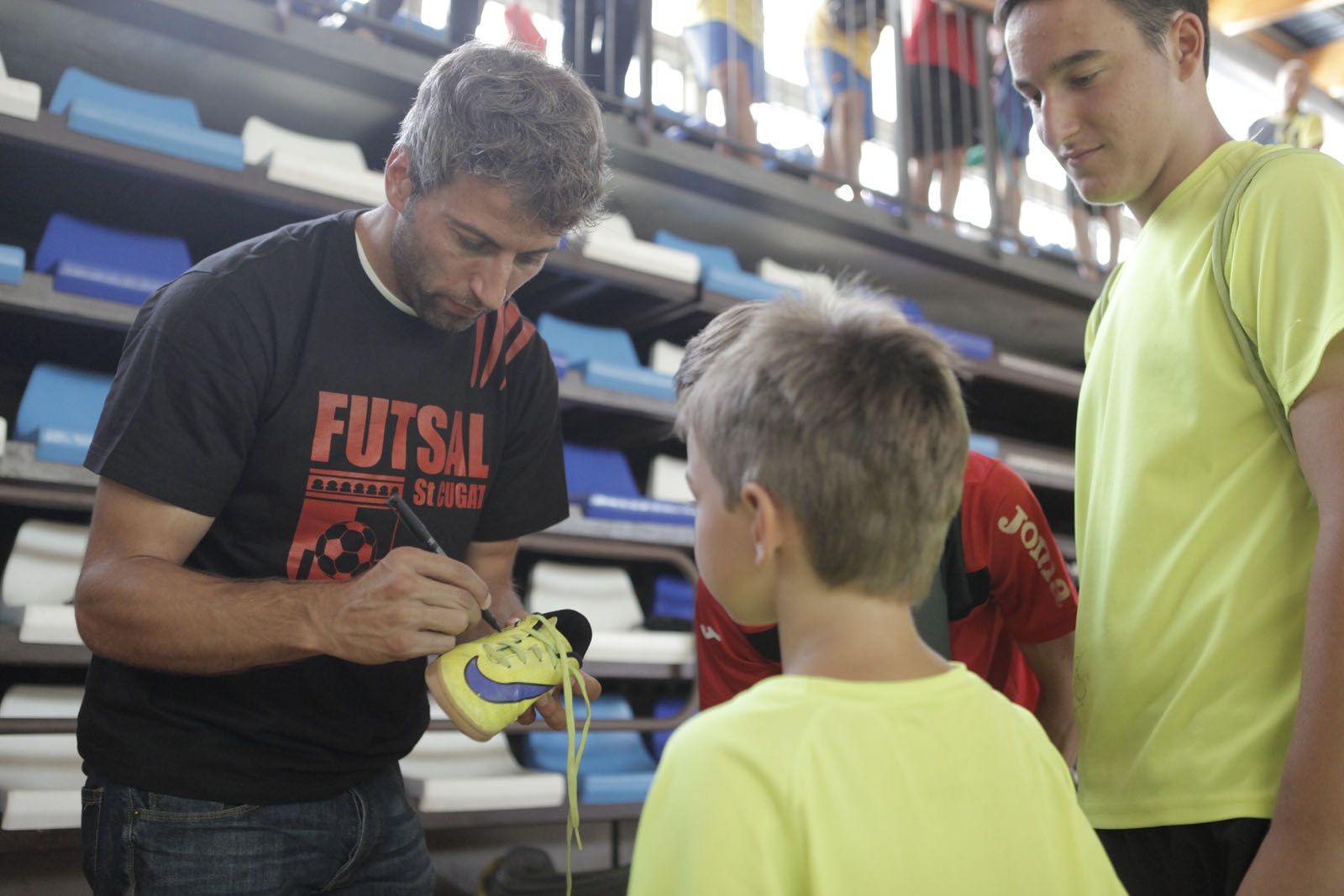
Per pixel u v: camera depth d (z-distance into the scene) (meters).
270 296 1.31
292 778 1.33
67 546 2.71
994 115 5.06
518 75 1.27
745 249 4.54
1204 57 1.20
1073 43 1.16
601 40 4.10
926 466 0.83
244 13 3.00
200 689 1.30
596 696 1.43
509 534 1.59
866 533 0.81
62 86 2.83
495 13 4.39
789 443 0.82
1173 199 1.20
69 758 2.52
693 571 3.45
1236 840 1.04
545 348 1.59
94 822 1.31
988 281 4.93
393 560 1.21
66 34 3.01
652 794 0.76
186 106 3.02
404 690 1.43
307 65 3.18
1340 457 0.96
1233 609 1.07
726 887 0.70
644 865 0.74
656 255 3.57
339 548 1.37
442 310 1.34
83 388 2.73
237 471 1.30
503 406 1.52
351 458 1.36
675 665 3.25
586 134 1.29
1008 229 5.07
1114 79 1.16
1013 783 0.79
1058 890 0.78
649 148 3.74
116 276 2.66
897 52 4.52
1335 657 0.92
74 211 3.15
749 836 0.71
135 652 1.21
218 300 1.28
